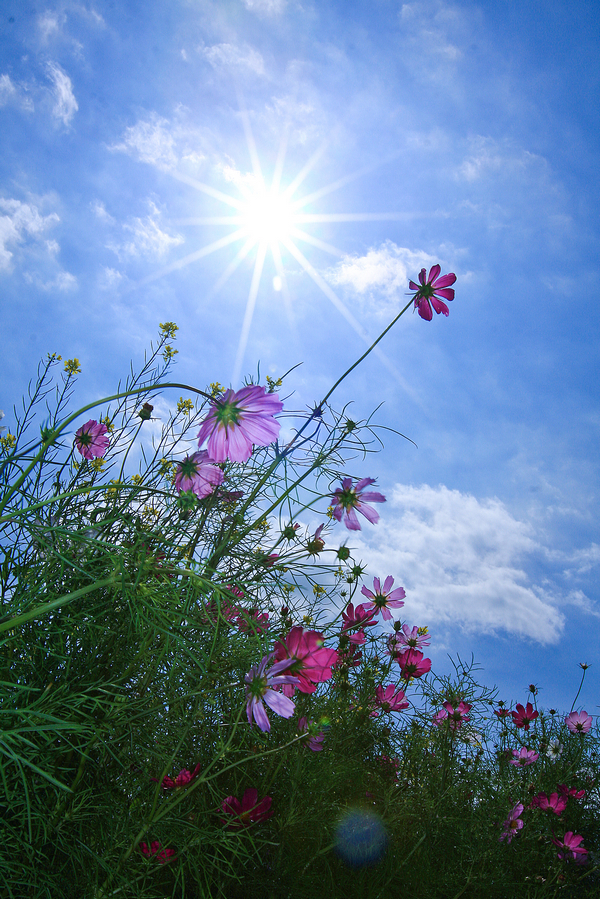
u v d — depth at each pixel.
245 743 0.69
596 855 1.08
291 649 0.62
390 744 0.94
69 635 0.65
